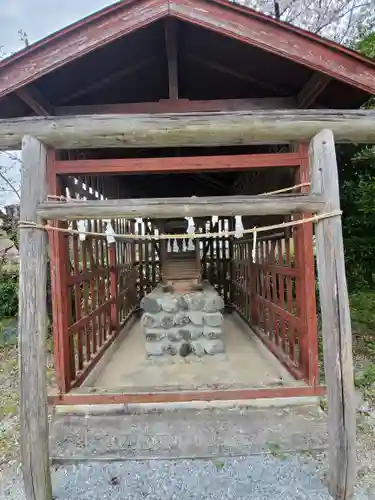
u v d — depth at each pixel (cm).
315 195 211
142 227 727
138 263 737
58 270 311
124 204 209
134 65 307
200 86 348
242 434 272
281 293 400
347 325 204
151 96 354
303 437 265
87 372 367
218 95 363
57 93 311
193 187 745
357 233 562
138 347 515
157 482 224
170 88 303
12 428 299
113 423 294
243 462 240
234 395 301
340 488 202
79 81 306
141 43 283
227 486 218
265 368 404
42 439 205
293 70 300
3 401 353
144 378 384
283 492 211
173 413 307
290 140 224
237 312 677
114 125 214
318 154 214
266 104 329
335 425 204
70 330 329
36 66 251
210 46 290
